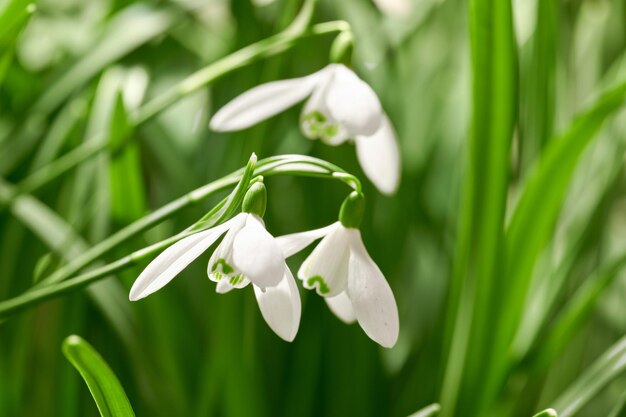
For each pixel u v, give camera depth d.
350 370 0.50
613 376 0.42
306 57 0.54
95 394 0.36
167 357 0.46
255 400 0.47
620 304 0.58
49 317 0.50
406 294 0.55
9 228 0.49
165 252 0.36
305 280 0.37
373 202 0.50
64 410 0.47
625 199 0.64
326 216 0.51
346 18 0.57
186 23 0.59
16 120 0.50
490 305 0.44
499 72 0.42
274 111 0.41
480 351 0.45
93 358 0.36
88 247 0.48
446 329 0.45
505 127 0.42
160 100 0.44
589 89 0.62
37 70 0.54
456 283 0.45
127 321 0.46
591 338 0.57
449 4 0.62
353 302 0.37
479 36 0.41
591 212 0.50
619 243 0.62
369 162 0.42
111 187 0.44
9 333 0.48
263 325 0.50
